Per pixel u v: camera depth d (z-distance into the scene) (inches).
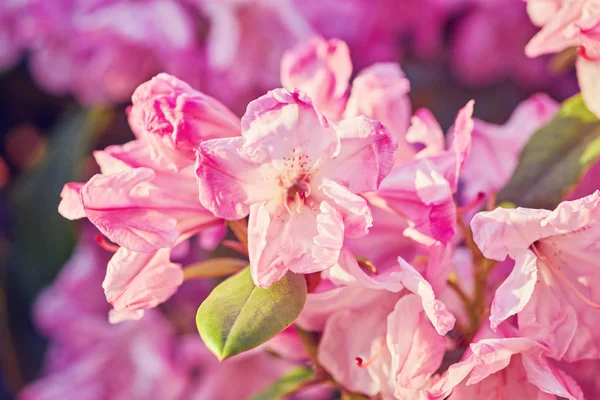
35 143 36.0
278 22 28.6
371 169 16.5
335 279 17.0
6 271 31.9
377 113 18.7
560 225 16.7
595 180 20.2
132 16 28.2
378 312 18.0
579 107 19.6
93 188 16.7
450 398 17.6
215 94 28.9
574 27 18.2
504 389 17.7
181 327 28.4
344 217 16.5
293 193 16.7
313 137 16.5
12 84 34.4
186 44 27.8
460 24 34.2
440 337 17.2
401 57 34.9
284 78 19.1
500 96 34.6
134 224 16.8
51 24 30.4
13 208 32.2
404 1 33.2
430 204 17.1
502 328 17.5
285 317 16.4
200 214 17.3
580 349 17.7
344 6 32.0
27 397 29.5
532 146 19.6
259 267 16.3
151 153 17.1
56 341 30.1
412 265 17.8
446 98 34.6
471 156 21.8
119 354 29.2
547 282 17.7
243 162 16.4
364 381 18.1
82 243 30.9
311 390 27.7
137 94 17.3
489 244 16.8
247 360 27.6
